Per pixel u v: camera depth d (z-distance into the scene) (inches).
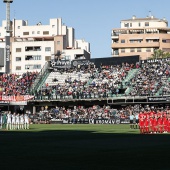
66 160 930.7
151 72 4655.5
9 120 2854.3
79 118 4160.9
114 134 2128.4
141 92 4212.6
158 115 2271.2
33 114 4431.6
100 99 4384.8
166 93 4099.4
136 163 872.3
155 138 1764.3
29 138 1818.4
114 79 4751.5
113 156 1021.2
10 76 5305.1
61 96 4579.2
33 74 5300.2
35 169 764.6
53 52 7849.4
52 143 1497.3
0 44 7731.3
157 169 772.6
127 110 4099.4
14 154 1078.4
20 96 4581.7
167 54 7377.0
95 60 5157.5
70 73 5147.6
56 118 4276.6
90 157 997.8
